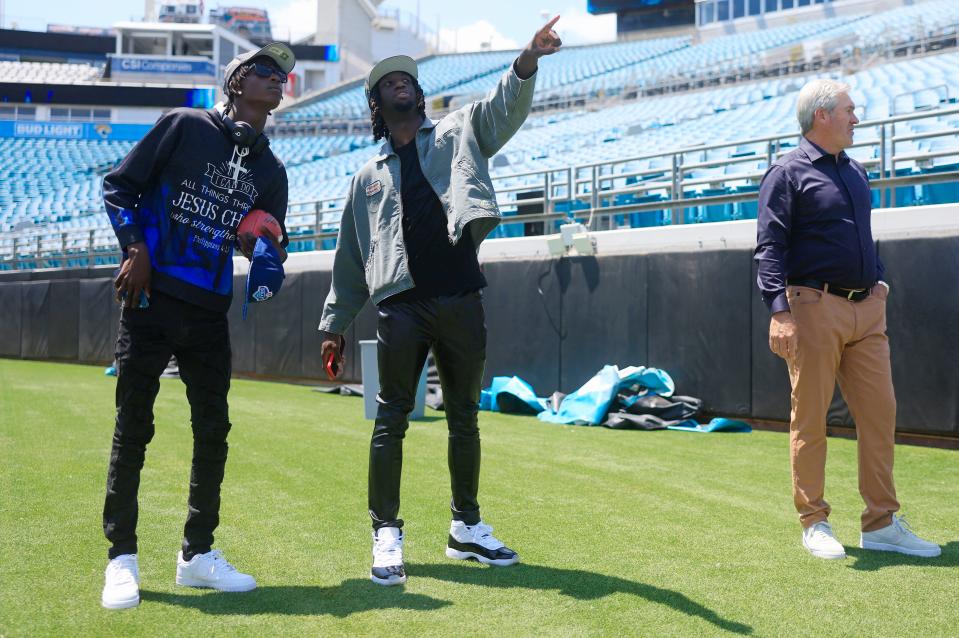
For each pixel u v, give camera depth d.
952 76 15.45
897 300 5.61
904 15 25.05
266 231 2.56
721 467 4.72
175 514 3.48
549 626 2.21
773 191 3.00
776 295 2.92
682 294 6.89
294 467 4.64
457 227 2.59
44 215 23.12
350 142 29.56
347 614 2.29
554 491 4.04
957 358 5.36
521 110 2.61
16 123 31.39
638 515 3.53
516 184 13.37
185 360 2.53
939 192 7.67
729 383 6.58
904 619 2.28
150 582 2.58
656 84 25.25
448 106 29.98
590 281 7.52
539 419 6.96
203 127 2.47
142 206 2.49
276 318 11.02
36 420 6.52
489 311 8.27
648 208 7.55
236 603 2.39
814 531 2.95
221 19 47.12
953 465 4.79
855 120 3.01
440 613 2.30
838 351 2.97
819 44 22.62
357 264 2.97
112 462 2.43
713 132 15.32
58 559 2.81
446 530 3.25
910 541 2.93
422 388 6.91
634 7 35.44
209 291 2.49
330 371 3.04
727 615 2.29
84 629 2.17
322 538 3.13
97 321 13.94
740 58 24.33
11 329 15.47
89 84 31.80
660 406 6.51
